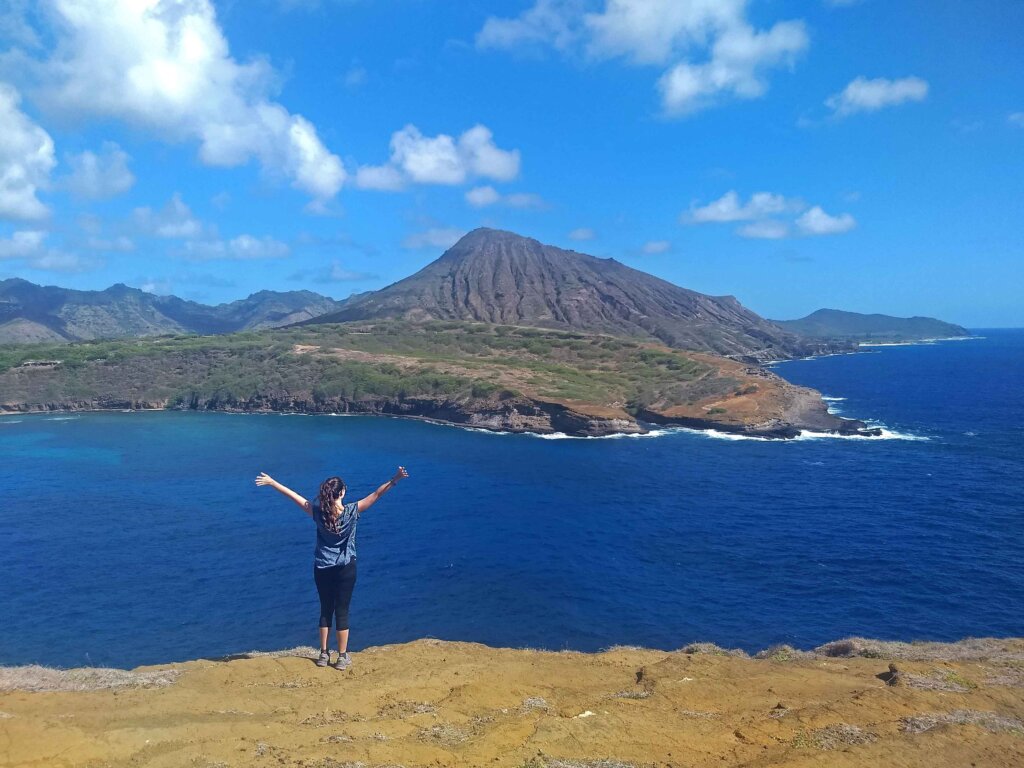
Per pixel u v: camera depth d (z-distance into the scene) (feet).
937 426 301.63
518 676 36.35
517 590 118.83
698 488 194.70
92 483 202.28
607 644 98.78
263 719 28.17
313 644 98.32
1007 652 49.34
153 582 122.11
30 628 104.06
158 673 36.47
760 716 30.48
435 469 223.30
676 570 128.57
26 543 144.46
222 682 33.37
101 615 108.58
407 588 119.85
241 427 327.26
